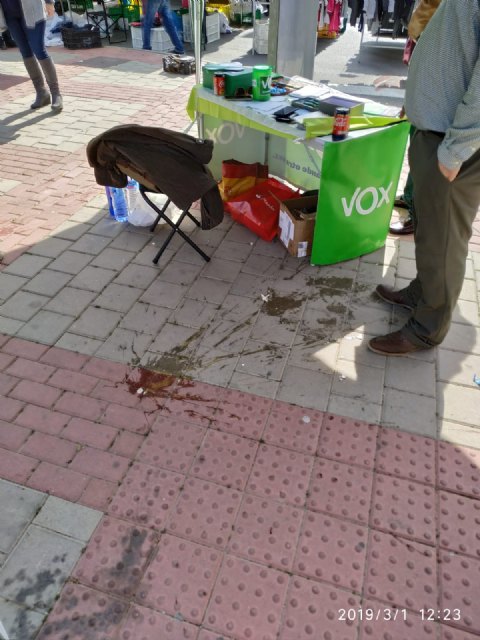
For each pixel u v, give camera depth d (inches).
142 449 93.4
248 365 111.0
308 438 95.5
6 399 102.9
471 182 89.8
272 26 193.9
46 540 79.8
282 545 79.4
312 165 164.9
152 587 74.2
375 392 104.8
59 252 147.2
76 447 93.8
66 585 74.5
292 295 131.3
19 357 112.7
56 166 199.2
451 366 111.0
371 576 75.9
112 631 69.7
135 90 285.7
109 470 90.0
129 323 122.4
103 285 134.6
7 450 93.2
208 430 96.9
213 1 467.2
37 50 233.9
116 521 82.4
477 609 72.6
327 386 106.0
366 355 113.6
